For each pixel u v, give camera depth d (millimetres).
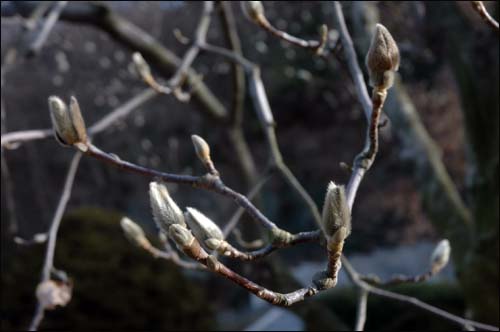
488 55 2521
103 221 4516
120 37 4180
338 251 888
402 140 3252
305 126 9055
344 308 6238
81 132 1172
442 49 2793
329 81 6445
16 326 4145
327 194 874
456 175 7641
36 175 9336
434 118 7395
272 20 4809
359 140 8930
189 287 4566
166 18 5969
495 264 2627
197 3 4484
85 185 9875
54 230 2059
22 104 8430
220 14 3525
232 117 4504
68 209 9781
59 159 9445
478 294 2729
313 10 4508
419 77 6551
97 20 4070
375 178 8625
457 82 2686
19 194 9492
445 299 5949
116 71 7293
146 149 8266
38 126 8883
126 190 9867
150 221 9836
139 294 4367
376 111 1015
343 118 8641
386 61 965
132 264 4418
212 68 7125
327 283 934
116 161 1198
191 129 8852
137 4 4625
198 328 4516
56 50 6746
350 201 1107
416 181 3256
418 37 2855
